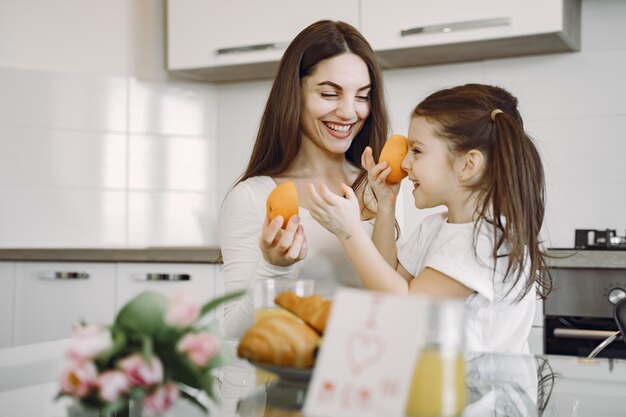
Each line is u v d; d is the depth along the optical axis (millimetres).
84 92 3598
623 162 3039
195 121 3723
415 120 1476
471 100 1435
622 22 3041
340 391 674
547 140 3139
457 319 694
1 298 3266
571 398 976
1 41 3547
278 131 1757
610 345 2533
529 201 1372
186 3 3430
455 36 2969
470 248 1333
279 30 3270
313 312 937
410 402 688
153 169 3664
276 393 937
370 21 3107
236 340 1430
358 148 1806
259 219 1728
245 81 3693
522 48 3068
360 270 1332
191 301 758
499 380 1082
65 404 831
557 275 2604
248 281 1685
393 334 673
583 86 3092
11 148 3529
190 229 3705
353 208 1354
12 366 1128
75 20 3605
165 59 3650
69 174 3568
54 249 3197
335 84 1666
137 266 3109
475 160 1391
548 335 2617
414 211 3283
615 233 2918
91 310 3164
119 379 708
